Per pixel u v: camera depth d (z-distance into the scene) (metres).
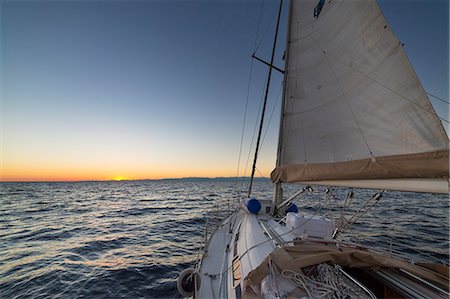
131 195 39.94
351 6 3.76
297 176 3.95
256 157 7.31
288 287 1.94
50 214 18.67
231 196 35.16
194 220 15.20
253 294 1.98
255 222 4.82
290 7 5.18
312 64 4.48
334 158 3.88
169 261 7.63
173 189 59.06
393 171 2.62
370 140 3.31
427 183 2.34
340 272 2.28
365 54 3.49
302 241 3.09
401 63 2.98
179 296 5.30
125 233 11.82
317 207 13.68
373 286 2.41
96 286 5.80
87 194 43.16
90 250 8.93
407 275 2.27
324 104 4.15
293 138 4.68
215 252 4.30
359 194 24.14
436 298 1.93
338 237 4.20
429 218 11.63
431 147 2.59
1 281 6.13
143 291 5.53
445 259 6.15
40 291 5.56
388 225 9.98
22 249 9.14
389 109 3.09
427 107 2.67
